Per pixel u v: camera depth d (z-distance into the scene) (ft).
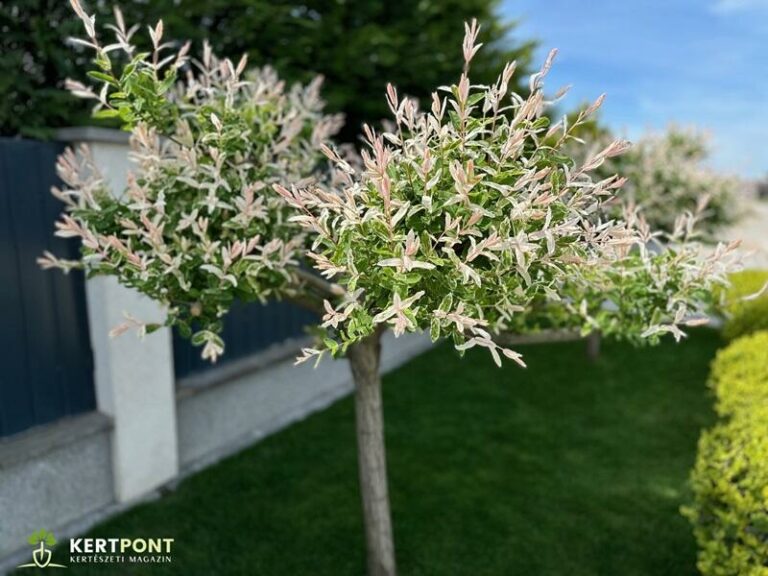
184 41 13.75
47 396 10.34
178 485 12.14
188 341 13.28
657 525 10.69
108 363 10.85
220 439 14.19
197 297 6.65
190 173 6.60
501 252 5.17
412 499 11.57
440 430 15.03
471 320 4.78
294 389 16.69
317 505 11.31
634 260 7.45
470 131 5.39
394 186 5.07
